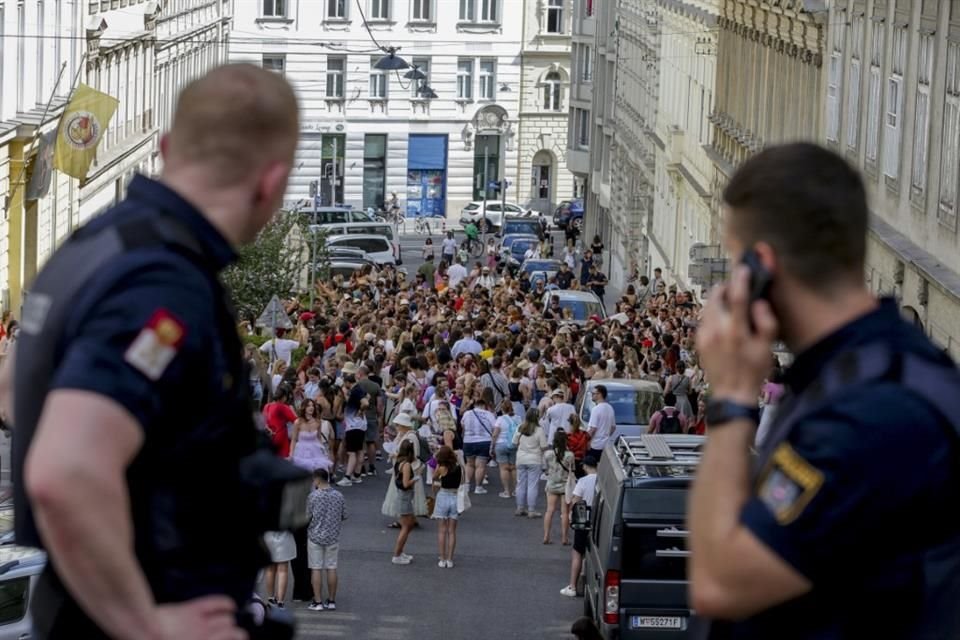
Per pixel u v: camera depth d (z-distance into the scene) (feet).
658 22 490.90
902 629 23.80
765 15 329.52
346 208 560.61
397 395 241.96
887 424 23.30
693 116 419.13
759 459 25.34
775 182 25.09
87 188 387.96
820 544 23.35
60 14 354.33
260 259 320.70
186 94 25.58
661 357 271.49
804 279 25.07
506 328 297.33
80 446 22.81
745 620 24.73
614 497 131.64
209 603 24.88
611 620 130.00
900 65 222.89
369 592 171.01
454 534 181.98
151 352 23.57
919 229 208.33
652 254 491.31
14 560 110.11
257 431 26.25
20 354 24.36
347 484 227.20
